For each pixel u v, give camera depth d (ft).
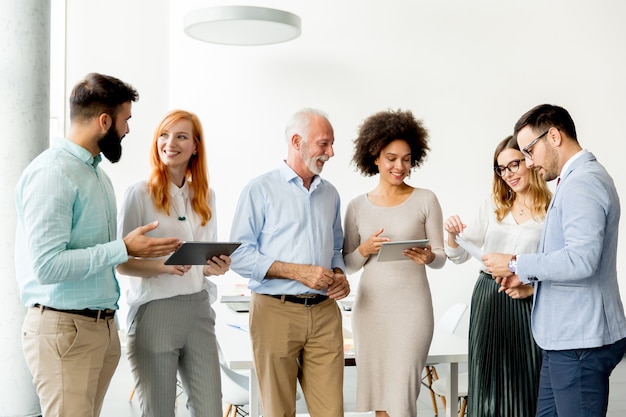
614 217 8.96
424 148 11.82
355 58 23.43
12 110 15.06
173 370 10.44
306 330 10.48
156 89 24.36
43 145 15.49
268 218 10.68
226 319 15.28
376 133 11.51
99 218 8.95
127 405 18.17
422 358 11.43
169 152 10.30
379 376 11.44
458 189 24.09
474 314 11.90
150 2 24.27
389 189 11.74
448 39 23.85
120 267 10.03
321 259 10.75
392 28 23.57
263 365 10.54
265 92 23.04
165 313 10.30
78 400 8.64
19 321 15.14
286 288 10.45
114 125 9.09
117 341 9.46
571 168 9.20
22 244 8.86
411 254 10.83
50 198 8.35
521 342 11.35
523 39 24.16
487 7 23.97
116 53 24.12
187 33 17.25
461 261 12.76
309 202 10.76
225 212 22.93
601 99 24.53
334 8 23.26
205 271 10.68
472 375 11.85
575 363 8.99
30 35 15.15
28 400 15.25
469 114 24.03
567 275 8.69
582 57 24.44
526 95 24.26
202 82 22.74
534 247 11.59
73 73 23.89
